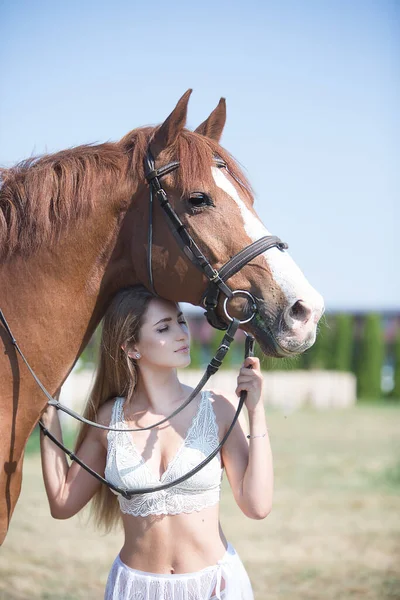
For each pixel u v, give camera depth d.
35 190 2.31
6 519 2.31
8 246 2.31
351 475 8.53
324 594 4.53
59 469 2.48
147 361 2.41
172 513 2.21
